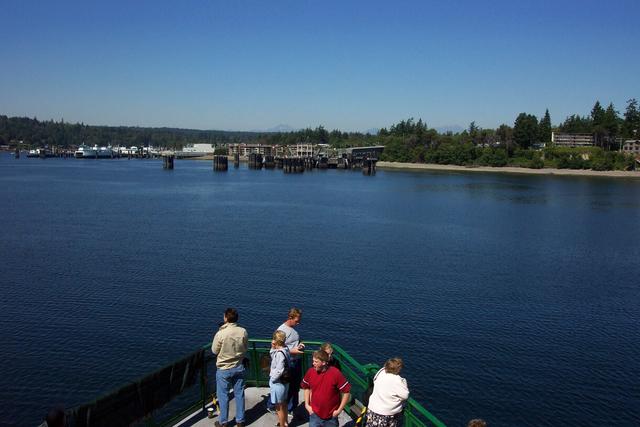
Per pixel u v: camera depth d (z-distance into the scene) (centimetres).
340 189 17500
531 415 2942
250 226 9356
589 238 8562
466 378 3334
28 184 17400
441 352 3719
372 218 10675
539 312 4625
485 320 4384
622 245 7988
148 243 7538
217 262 6353
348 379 1362
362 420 1225
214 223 9656
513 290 5328
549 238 8512
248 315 4428
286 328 1312
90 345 3750
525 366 3516
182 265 6169
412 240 8156
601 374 3419
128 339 3869
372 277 5731
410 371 3419
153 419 1216
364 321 4306
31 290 5053
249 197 14638
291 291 5138
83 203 12431
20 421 2802
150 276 5628
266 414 1335
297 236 8356
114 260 6384
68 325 4134
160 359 3538
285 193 15975
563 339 4000
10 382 3194
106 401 1078
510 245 7869
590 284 5631
